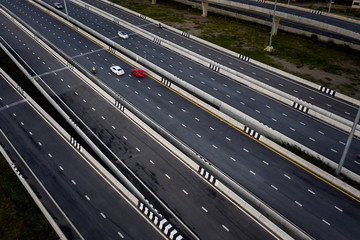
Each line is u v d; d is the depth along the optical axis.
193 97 41.88
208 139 34.88
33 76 47.31
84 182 29.33
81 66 50.25
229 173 30.36
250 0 75.44
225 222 25.47
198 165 30.36
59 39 60.91
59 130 36.56
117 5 84.31
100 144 33.75
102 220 25.53
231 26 70.94
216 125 37.25
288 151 32.41
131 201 27.41
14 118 38.75
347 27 55.09
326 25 51.88
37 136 35.56
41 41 58.78
